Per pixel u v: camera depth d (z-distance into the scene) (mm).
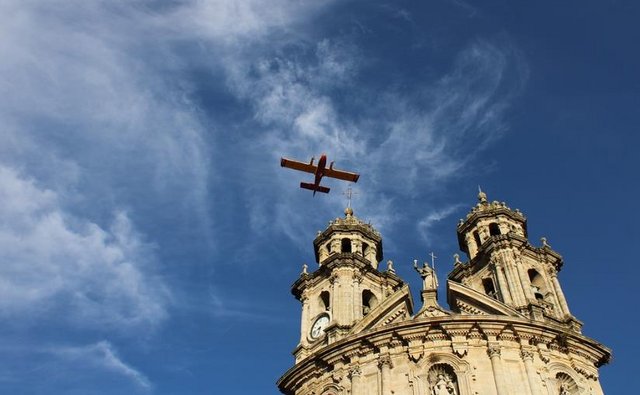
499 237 58062
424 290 49312
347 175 59125
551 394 42500
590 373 45438
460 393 42062
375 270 58906
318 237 63688
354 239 62438
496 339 44375
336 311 53938
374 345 45594
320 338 53469
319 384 46750
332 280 56938
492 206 64000
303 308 57531
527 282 54719
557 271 58500
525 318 44938
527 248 57906
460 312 50531
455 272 60781
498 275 56156
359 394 43688
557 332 45312
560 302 54844
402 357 44531
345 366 45969
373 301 57562
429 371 43594
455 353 43750
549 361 44250
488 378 42562
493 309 48625
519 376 42812
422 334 44906
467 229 63750
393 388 43219
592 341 46219
